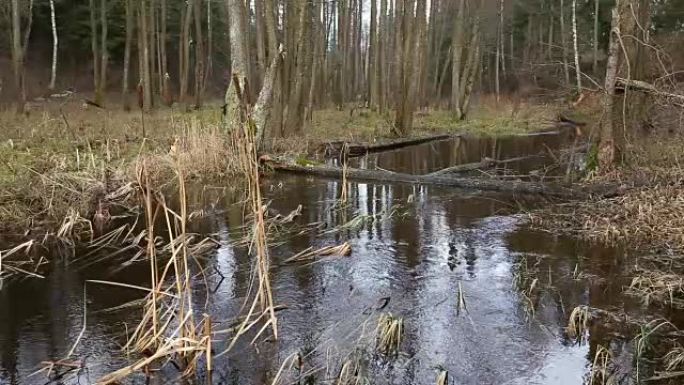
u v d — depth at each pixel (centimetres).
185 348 407
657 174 978
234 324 504
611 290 574
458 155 1611
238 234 781
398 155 1611
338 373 421
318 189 1095
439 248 719
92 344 466
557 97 2328
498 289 580
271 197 1020
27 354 450
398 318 498
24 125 1447
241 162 1122
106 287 590
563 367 430
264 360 441
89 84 3098
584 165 1213
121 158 1140
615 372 419
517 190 1045
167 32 3525
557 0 3453
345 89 3266
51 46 3108
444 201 991
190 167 1134
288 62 1641
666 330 484
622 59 1034
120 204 895
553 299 554
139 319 514
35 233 769
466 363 437
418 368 430
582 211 868
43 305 545
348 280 609
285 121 1652
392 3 2942
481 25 2708
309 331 489
